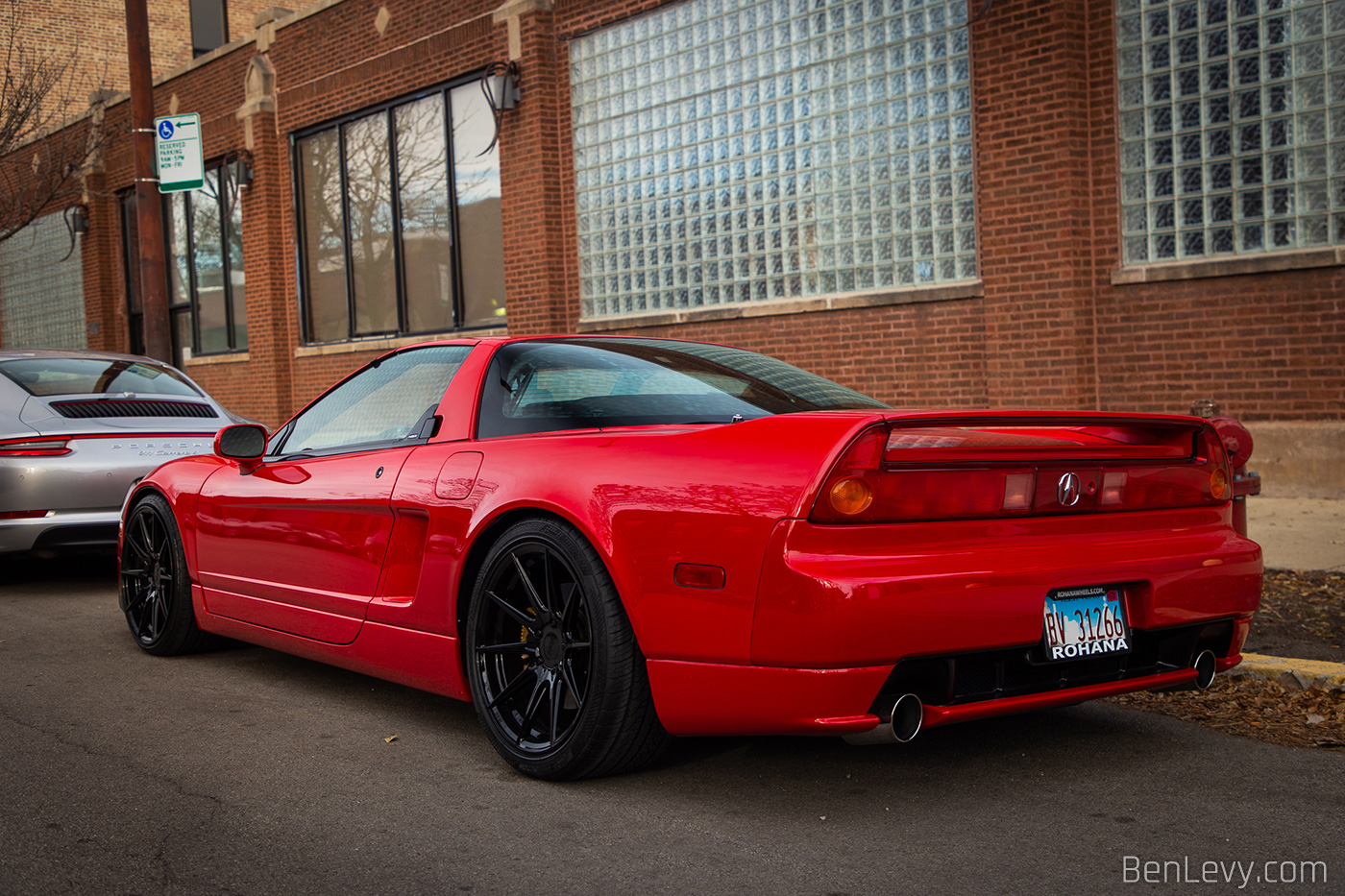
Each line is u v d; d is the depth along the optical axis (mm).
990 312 8672
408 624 3594
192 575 4746
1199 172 7879
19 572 7402
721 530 2740
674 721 2879
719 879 2521
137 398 6848
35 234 21156
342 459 4004
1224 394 7797
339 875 2578
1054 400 8352
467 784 3193
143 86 10703
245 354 16359
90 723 3855
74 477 6277
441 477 3502
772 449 2770
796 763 3326
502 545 3244
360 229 14492
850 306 9586
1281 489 7586
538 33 11789
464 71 12648
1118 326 8211
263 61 15531
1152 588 2998
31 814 2980
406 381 4012
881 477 2688
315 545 4016
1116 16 8109
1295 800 3000
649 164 11180
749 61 10305
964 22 8805
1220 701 4000
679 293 11039
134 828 2879
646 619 2863
